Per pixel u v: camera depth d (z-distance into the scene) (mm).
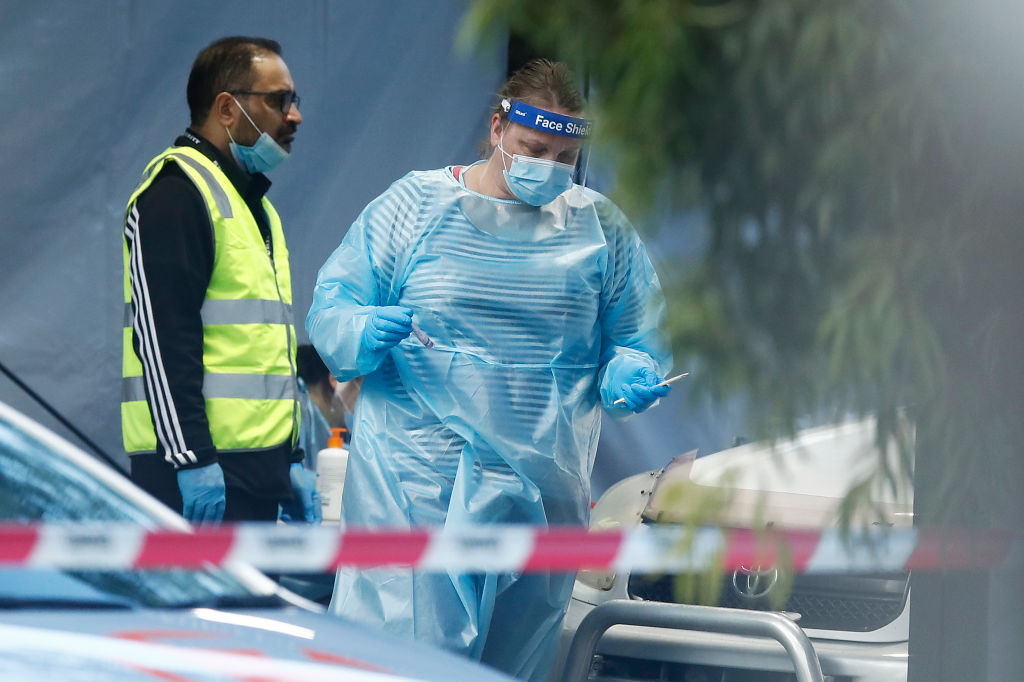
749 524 3828
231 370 12672
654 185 3369
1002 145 3459
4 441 7617
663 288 3525
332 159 18125
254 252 12961
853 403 3602
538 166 11430
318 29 18047
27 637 5934
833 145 3291
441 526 11664
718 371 3514
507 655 12133
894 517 6332
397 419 11883
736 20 3199
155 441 12766
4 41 16672
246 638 6555
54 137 16828
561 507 12078
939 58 3312
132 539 6500
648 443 19000
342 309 11984
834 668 10914
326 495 14383
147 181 12672
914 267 3471
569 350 12000
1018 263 3572
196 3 17375
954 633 5168
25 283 16719
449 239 11867
